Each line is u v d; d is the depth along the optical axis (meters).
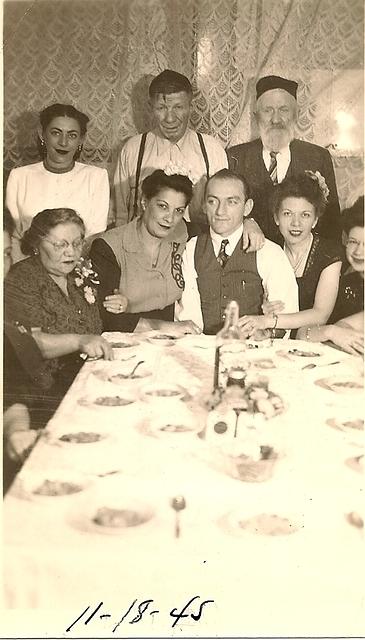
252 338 1.50
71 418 1.49
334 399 1.48
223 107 1.50
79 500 1.46
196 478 1.46
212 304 1.52
